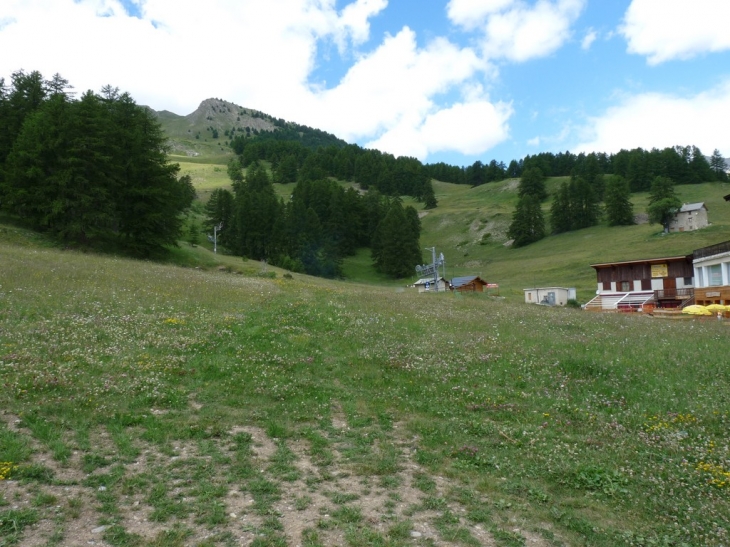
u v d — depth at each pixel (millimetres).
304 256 111312
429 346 18656
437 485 8719
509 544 6875
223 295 26172
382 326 21594
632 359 17172
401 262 118688
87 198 47688
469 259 142250
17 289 20703
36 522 6543
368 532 6852
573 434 11508
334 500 7832
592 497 8578
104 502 7238
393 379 15133
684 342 20250
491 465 9734
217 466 8805
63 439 9156
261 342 17766
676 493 8734
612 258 103812
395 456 9875
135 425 10297
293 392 13391
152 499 7430
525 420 12312
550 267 109000
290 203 130125
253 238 105812
